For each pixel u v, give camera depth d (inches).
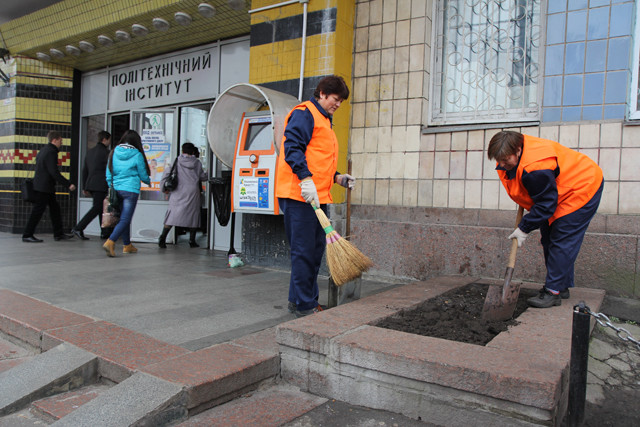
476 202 181.5
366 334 106.6
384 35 201.2
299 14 207.9
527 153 123.6
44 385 99.9
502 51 183.8
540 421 80.7
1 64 355.9
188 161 282.2
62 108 358.6
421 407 92.4
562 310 127.6
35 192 296.8
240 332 127.3
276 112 182.9
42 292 165.6
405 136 196.5
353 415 96.3
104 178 312.3
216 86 288.2
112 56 325.7
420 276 189.0
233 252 244.8
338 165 203.3
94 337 118.6
